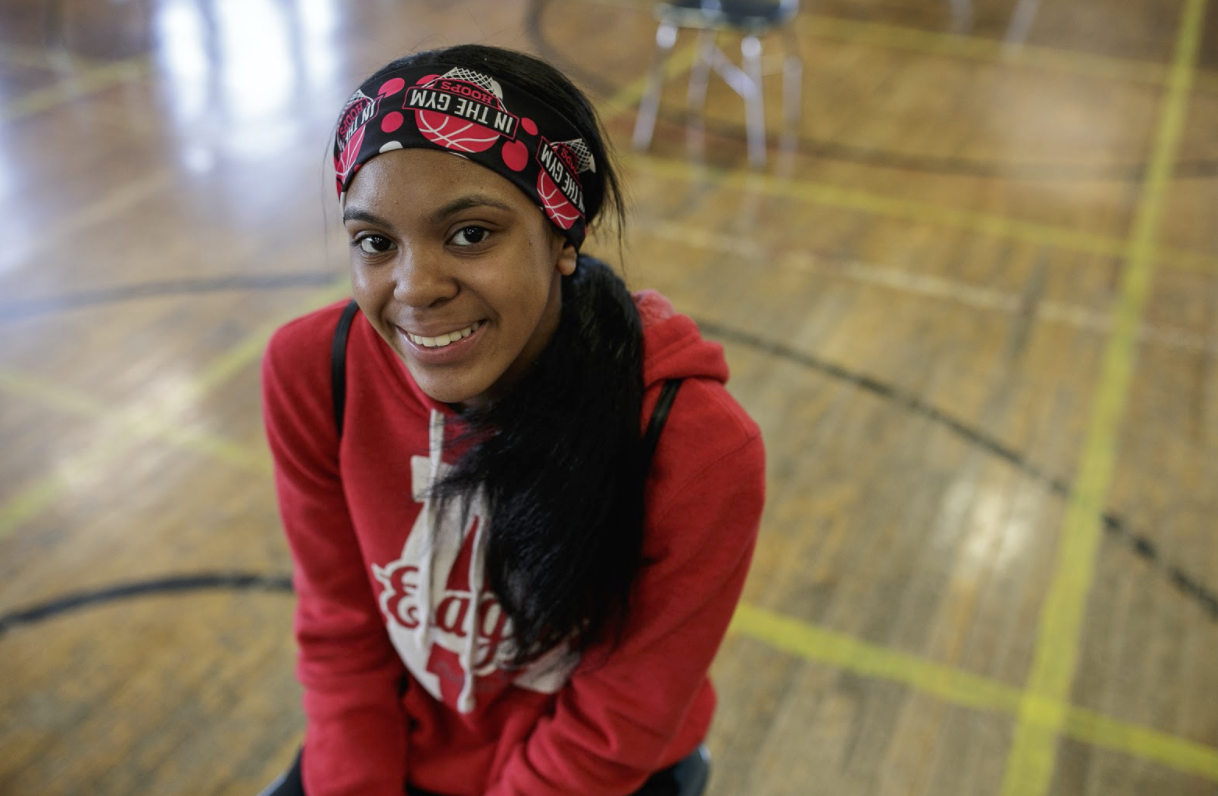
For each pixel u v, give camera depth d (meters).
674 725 0.87
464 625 0.87
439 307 0.63
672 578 0.78
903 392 2.73
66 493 2.28
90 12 5.28
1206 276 3.38
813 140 4.28
